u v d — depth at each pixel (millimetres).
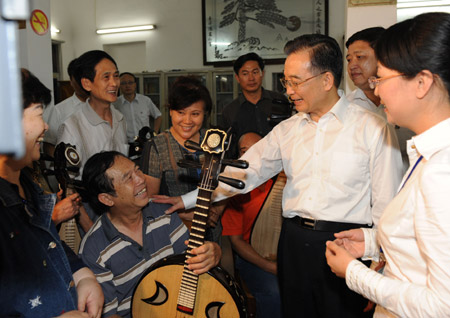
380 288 1021
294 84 1627
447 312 869
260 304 2260
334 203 1647
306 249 1691
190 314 1510
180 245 1812
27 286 1064
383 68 1014
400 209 1022
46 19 3891
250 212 2314
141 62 8594
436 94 956
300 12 7227
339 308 1670
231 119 3773
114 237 1672
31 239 1104
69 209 1838
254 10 7445
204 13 7723
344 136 1655
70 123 2504
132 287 1688
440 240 884
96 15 8539
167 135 2289
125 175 1617
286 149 1805
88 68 2516
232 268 2281
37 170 1930
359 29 3441
